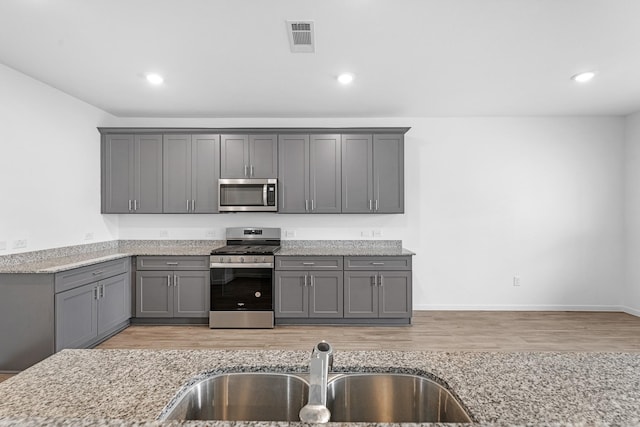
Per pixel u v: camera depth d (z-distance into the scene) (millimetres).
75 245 3760
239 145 4199
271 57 2803
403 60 2859
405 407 1062
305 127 4324
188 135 4184
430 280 4504
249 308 3871
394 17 2225
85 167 3934
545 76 3184
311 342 3416
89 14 2186
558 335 3611
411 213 4500
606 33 2430
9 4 2076
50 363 1084
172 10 2146
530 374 1015
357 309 3912
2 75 2949
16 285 2775
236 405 1075
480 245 4488
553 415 793
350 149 4188
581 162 4461
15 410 807
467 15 2205
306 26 2334
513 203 4473
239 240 4445
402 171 4180
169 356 1148
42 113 3352
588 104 4000
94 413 798
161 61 2881
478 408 823
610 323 3984
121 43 2570
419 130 4500
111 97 3748
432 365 1085
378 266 3922
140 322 3965
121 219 4473
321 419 816
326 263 3916
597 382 962
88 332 3182
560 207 4473
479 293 4480
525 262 4473
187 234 4473
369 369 1079
